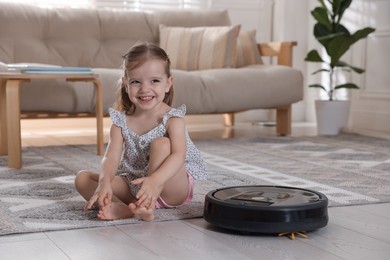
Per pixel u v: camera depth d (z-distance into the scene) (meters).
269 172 2.47
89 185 1.75
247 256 1.32
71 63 3.79
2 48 3.61
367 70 4.26
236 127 4.45
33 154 2.98
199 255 1.33
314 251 1.36
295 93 3.77
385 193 2.02
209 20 4.16
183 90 3.46
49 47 3.77
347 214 1.72
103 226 1.57
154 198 1.57
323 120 3.92
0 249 1.37
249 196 1.57
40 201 1.86
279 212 1.45
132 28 4.00
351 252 1.36
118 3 4.36
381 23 4.09
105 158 1.70
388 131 4.09
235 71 3.65
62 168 2.54
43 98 3.13
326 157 2.91
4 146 2.97
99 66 3.85
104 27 3.94
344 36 3.75
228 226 1.49
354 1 4.35
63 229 1.53
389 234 1.51
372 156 2.94
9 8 3.72
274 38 4.89
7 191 2.02
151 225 1.58
